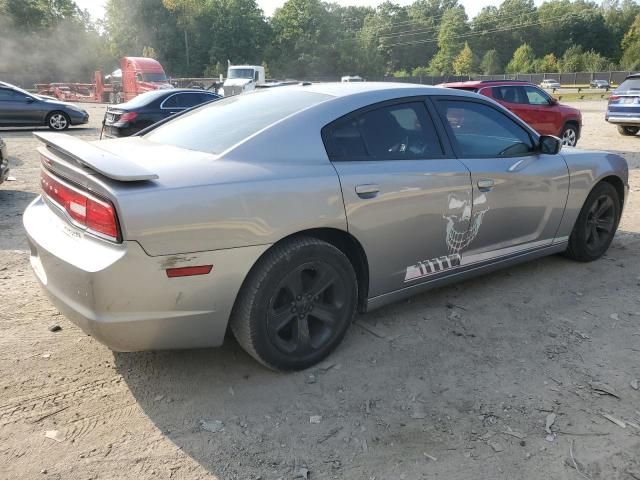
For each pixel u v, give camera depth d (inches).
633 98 592.1
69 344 133.5
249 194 108.0
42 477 91.4
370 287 133.2
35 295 161.2
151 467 94.4
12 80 2549.2
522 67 3890.3
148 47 3085.6
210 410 110.2
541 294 167.0
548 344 137.3
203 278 104.5
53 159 112.8
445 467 95.4
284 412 109.9
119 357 128.3
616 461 97.0
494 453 98.7
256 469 94.5
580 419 108.3
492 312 154.5
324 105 128.6
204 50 3457.2
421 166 136.1
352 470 94.7
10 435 101.2
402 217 131.8
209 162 111.9
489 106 159.5
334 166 122.3
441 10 5344.5
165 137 138.3
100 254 99.2
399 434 103.7
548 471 94.5
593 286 173.6
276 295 115.0
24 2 2706.7
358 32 4771.2
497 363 128.4
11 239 217.0
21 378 118.7
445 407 111.7
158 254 99.3
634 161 438.9
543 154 170.1
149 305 101.2
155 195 99.1
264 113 131.0
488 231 154.0
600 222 195.3
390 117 136.6
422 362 128.4
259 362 120.2
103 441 100.6
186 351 131.4
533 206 164.2
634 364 128.5
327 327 126.7
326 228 120.3
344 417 108.6
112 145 130.5
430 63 4704.7
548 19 4768.7
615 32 4741.6
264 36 3580.2
